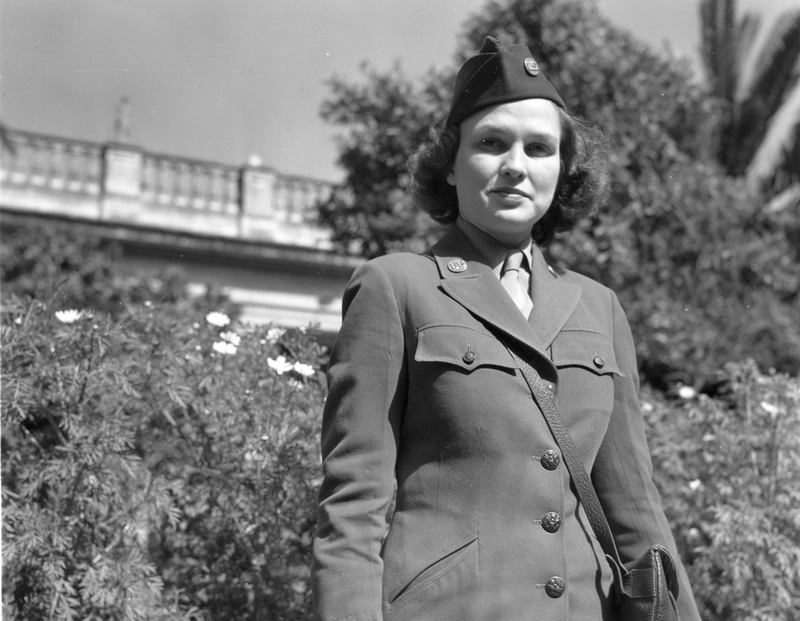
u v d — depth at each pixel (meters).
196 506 2.82
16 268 8.92
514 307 1.64
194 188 11.72
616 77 7.25
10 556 2.45
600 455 1.69
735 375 3.60
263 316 9.95
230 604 2.77
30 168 11.48
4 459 2.70
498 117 1.70
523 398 1.57
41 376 2.67
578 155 1.88
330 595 1.46
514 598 1.48
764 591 3.00
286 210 11.67
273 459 2.71
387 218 7.01
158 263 10.66
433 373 1.58
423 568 1.50
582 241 6.64
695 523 3.30
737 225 8.16
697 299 7.54
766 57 13.09
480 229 1.74
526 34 7.13
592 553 1.57
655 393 5.49
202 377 2.88
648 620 1.52
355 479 1.54
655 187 7.20
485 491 1.53
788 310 7.96
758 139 12.88
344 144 7.23
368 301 1.63
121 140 11.66
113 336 2.77
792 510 3.05
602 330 1.72
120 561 2.55
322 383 2.97
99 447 2.58
